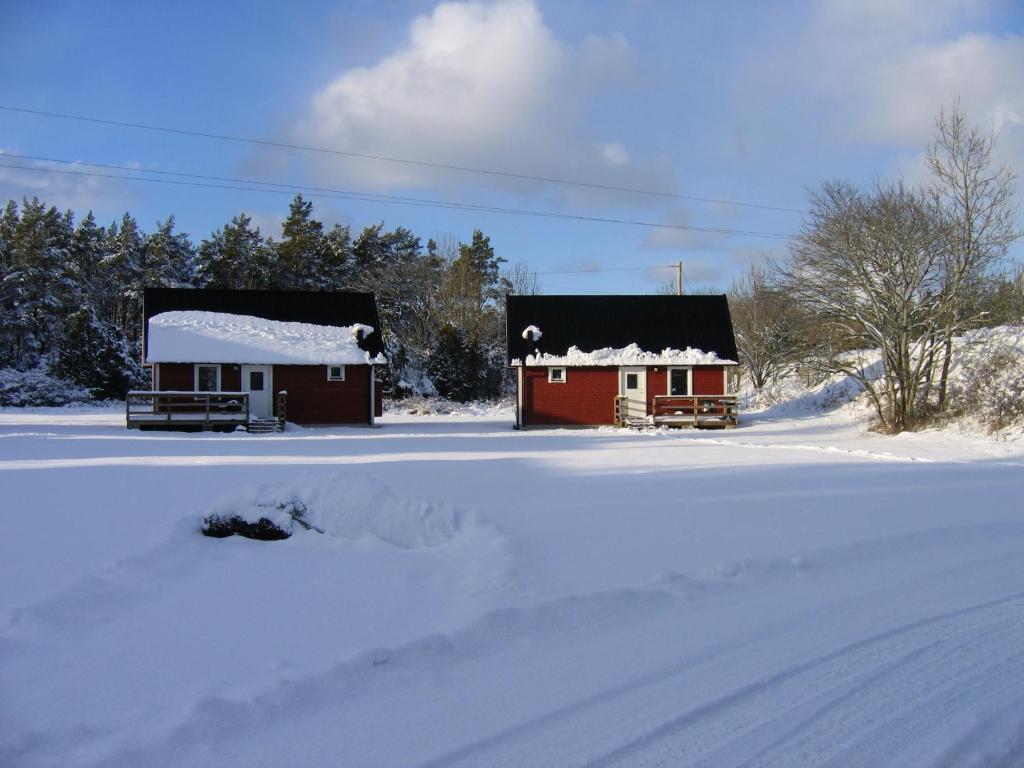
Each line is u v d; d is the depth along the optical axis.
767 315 41.38
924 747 4.14
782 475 14.36
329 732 4.22
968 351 27.94
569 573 7.19
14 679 4.81
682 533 8.95
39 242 53.78
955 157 25.48
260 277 54.44
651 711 4.51
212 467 15.31
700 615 6.23
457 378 47.22
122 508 10.16
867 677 5.03
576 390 32.41
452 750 4.03
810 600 6.65
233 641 5.45
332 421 31.92
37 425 29.28
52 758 3.92
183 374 30.95
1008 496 11.91
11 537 8.36
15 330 52.31
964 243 25.61
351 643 5.41
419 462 16.56
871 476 14.25
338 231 58.53
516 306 34.78
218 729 4.19
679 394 32.53
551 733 4.23
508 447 21.02
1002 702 4.69
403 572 7.13
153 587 6.60
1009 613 6.34
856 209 26.75
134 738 4.09
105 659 5.12
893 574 7.52
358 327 32.94
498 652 5.40
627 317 34.34
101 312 58.66
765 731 4.29
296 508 8.51
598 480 13.52
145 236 64.50
